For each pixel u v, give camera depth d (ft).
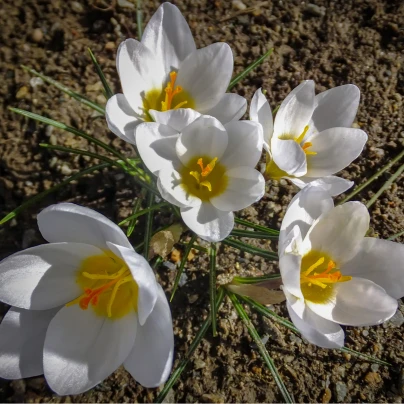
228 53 0.47
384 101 0.71
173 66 0.50
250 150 0.43
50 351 0.40
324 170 0.48
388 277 0.43
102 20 0.76
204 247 0.57
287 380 0.55
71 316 0.41
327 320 0.42
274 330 0.57
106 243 0.39
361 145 0.47
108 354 0.40
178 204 0.43
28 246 0.60
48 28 0.75
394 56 0.74
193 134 0.44
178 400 0.54
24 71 0.72
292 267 0.38
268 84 0.72
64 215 0.38
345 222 0.43
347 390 0.55
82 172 0.54
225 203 0.44
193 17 0.76
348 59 0.74
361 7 0.78
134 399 0.54
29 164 0.66
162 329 0.37
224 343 0.56
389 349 0.56
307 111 0.48
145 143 0.43
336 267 0.44
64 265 0.42
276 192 0.66
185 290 0.59
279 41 0.76
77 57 0.73
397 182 0.65
